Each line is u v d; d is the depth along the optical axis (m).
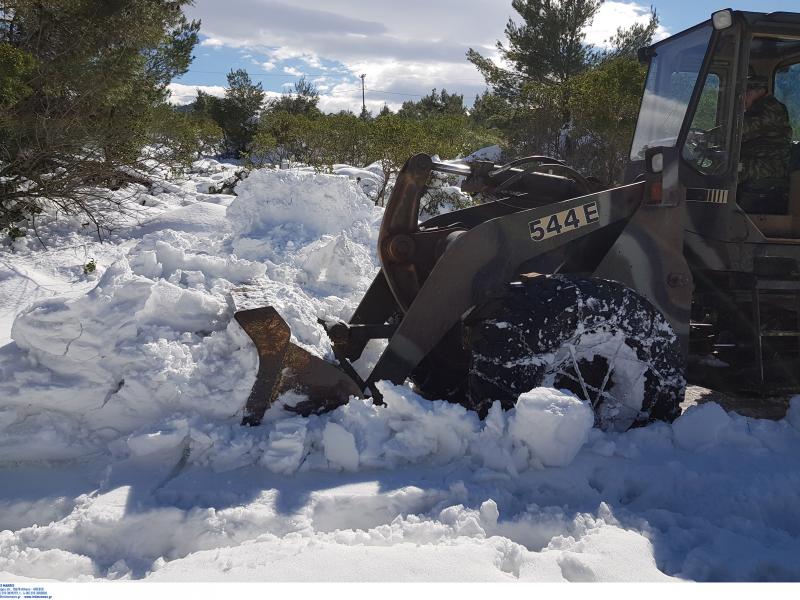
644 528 2.58
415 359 3.62
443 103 37.16
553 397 3.06
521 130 18.84
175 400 3.23
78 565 2.41
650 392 3.54
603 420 3.55
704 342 4.59
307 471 3.03
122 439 3.13
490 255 3.67
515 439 3.08
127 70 8.99
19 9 8.18
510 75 23.66
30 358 3.24
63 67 8.33
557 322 3.36
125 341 3.29
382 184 13.54
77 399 3.18
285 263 6.75
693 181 4.13
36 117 8.20
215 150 26.88
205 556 2.32
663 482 2.96
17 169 8.16
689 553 2.38
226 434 3.11
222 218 8.96
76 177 8.48
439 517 2.64
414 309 3.61
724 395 4.67
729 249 4.15
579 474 3.00
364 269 6.31
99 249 7.55
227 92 28.14
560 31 22.59
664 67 4.62
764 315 4.36
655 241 3.84
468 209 4.66
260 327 3.25
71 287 6.23
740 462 3.15
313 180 8.10
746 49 4.03
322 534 2.53
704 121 4.14
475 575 2.21
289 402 3.31
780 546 2.51
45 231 7.97
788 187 4.42
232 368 3.27
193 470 3.01
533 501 2.85
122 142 9.41
